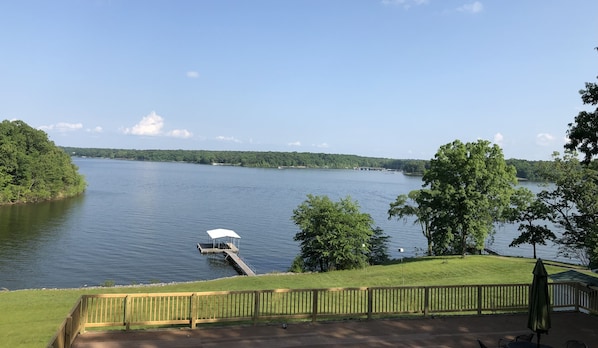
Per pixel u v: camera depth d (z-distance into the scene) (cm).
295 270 4150
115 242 5616
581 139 1869
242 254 5444
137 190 12638
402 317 1484
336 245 4000
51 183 10025
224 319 1327
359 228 4116
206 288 2827
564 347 1236
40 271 4162
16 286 3678
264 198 11831
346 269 4025
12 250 4888
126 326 1253
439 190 4028
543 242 4194
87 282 3900
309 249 4219
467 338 1287
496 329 1378
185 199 10931
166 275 4300
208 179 18700
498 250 6350
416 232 7606
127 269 4412
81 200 9962
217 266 4812
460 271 3284
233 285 2938
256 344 1180
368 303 1445
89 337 1184
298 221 4197
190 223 7469
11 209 8181
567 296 1650
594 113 1828
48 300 2184
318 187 15975
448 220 3922
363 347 1185
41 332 1564
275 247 5934
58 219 7156
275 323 1371
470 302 1725
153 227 6875
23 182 9481
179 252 5353
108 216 7725
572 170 3966
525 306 1580
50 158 10519
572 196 3922
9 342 1445
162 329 1275
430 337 1286
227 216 8469
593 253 2964
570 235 4028
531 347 1085
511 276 2994
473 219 3919
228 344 1174
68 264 4456
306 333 1286
